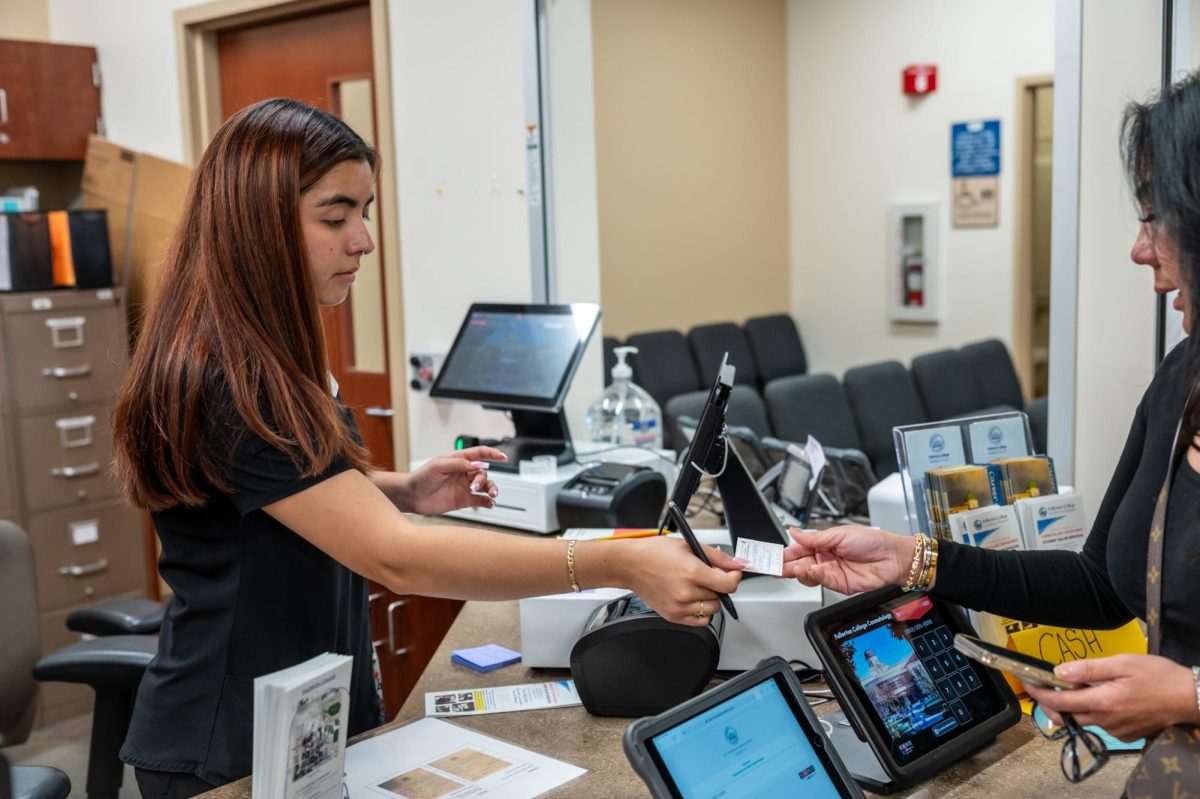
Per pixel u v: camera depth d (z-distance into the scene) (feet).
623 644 5.08
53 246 12.64
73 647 7.53
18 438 12.28
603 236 18.43
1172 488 3.72
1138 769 3.55
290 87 12.37
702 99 19.99
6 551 7.61
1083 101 7.08
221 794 4.48
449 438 10.83
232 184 4.39
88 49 14.11
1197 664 3.67
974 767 4.63
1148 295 7.07
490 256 10.23
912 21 20.06
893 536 4.66
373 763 4.72
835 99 21.30
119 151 13.48
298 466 4.33
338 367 12.19
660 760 3.75
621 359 10.14
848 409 14.69
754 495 5.08
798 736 4.19
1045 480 5.69
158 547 13.66
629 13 18.47
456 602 8.32
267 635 4.63
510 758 4.75
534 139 9.60
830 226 21.76
